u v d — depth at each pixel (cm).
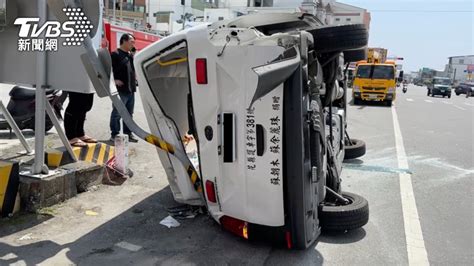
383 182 689
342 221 443
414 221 521
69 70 479
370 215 534
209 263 383
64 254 386
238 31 371
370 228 490
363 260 408
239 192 393
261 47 359
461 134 1295
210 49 378
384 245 445
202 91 389
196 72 387
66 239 416
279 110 367
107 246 407
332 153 505
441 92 4003
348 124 1378
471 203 602
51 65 484
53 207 485
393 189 653
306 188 386
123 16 6019
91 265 370
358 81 2200
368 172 748
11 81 518
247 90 369
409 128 1362
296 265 388
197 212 496
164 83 461
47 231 430
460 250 445
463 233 491
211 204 423
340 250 426
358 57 639
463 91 5203
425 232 489
